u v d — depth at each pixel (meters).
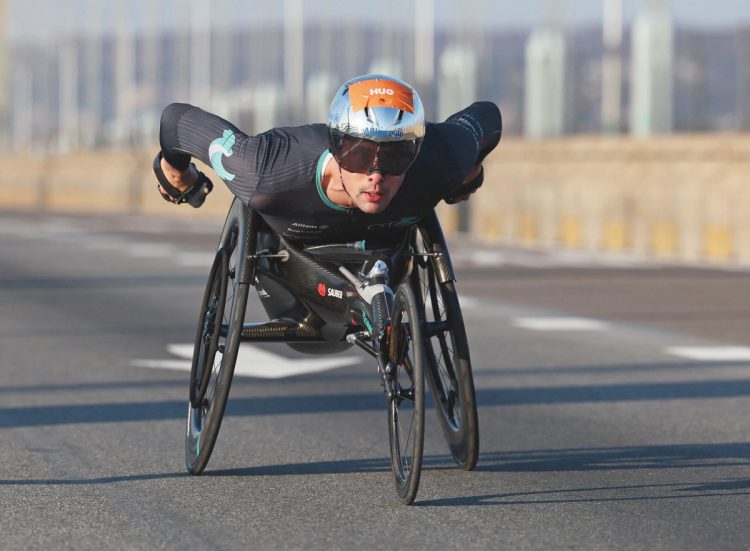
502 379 20.36
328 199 12.30
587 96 109.19
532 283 36.12
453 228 63.00
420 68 114.25
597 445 15.34
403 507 12.26
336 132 11.84
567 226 56.03
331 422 16.72
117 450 14.92
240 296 12.98
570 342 24.61
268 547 10.91
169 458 14.52
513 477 13.56
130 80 152.25
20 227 63.47
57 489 13.03
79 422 16.66
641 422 16.86
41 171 114.44
